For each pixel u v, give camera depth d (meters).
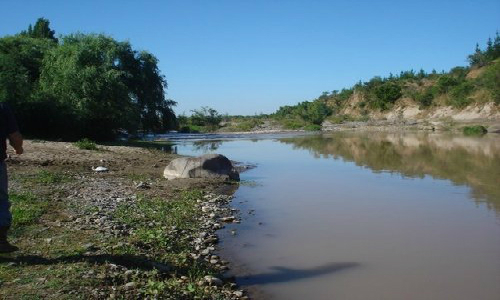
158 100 49.62
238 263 8.80
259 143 47.38
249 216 12.80
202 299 6.50
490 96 85.94
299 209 13.74
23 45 42.16
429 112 106.88
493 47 129.75
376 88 132.62
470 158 27.52
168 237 9.53
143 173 19.42
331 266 8.65
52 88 35.50
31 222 9.41
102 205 11.84
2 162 6.50
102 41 38.28
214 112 96.25
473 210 13.37
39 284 5.97
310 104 128.12
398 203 14.52
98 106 35.69
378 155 31.03
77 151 24.27
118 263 7.17
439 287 7.59
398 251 9.55
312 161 27.97
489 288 7.53
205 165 18.91
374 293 7.35
